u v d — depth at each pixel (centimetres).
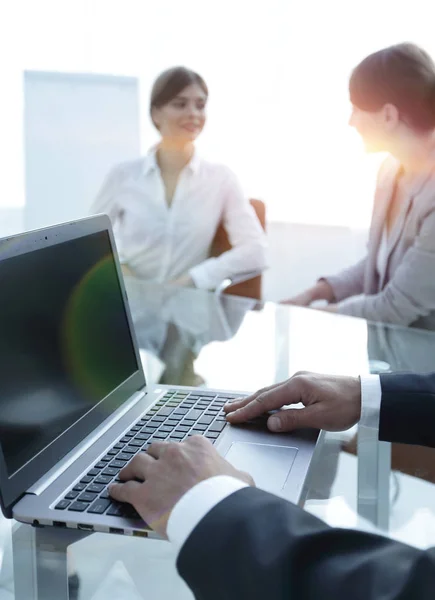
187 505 59
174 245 294
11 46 340
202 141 332
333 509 76
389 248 212
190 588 55
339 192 320
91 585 66
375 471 87
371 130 212
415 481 86
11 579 67
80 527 67
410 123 204
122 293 110
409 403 90
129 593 64
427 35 292
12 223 355
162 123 287
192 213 290
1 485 69
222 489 59
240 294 279
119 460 81
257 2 314
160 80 282
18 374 76
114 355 102
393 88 202
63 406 84
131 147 343
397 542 52
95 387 93
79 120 343
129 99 340
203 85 285
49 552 70
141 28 332
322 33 308
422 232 199
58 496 72
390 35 296
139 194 295
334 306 217
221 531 54
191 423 93
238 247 284
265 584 49
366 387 92
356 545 51
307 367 134
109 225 110
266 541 51
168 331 164
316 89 314
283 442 87
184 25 327
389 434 91
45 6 334
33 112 343
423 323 202
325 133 316
